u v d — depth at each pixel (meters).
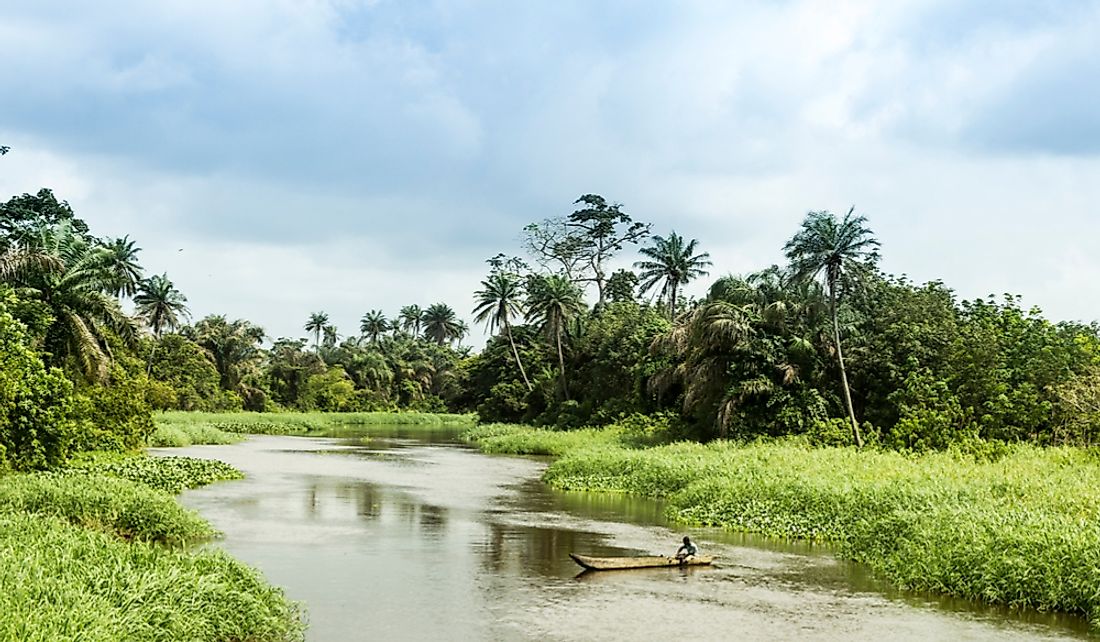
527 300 74.50
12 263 34.62
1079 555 14.43
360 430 81.56
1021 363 37.72
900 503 20.34
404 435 73.12
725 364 43.53
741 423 42.00
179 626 10.56
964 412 34.88
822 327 42.62
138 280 63.31
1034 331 38.75
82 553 12.28
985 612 14.23
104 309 40.25
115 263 60.47
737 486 24.97
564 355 74.69
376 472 37.47
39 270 36.50
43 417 24.88
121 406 39.78
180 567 12.49
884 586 16.11
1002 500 19.50
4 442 23.64
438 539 20.52
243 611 12.07
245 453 47.59
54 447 25.56
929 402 35.88
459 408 107.50
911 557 16.72
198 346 88.06
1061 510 18.17
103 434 37.84
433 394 126.56
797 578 16.77
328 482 32.81
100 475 21.95
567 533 21.69
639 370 57.41
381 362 116.31
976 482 21.73
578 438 51.97
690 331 47.62
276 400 104.62
